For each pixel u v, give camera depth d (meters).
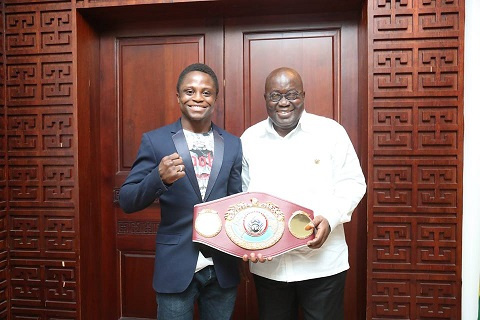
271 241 1.22
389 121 1.62
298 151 1.39
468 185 1.62
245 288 1.93
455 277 1.60
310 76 1.88
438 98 1.59
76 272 1.84
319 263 1.35
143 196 1.12
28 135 1.87
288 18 1.88
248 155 1.43
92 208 1.95
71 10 1.81
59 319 1.87
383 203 1.63
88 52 1.92
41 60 1.85
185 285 1.20
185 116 1.26
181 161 1.08
